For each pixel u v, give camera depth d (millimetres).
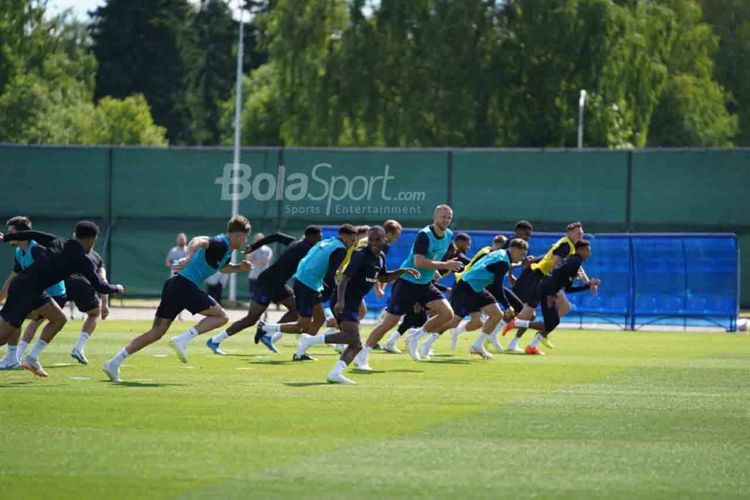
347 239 50875
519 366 51156
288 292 56469
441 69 148500
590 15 146875
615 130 149375
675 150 104562
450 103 147125
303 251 56031
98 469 25375
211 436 29516
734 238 87375
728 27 198250
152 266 110312
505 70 149500
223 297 106938
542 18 146250
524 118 149750
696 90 176625
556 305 62250
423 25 149250
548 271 61250
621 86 150250
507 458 27000
